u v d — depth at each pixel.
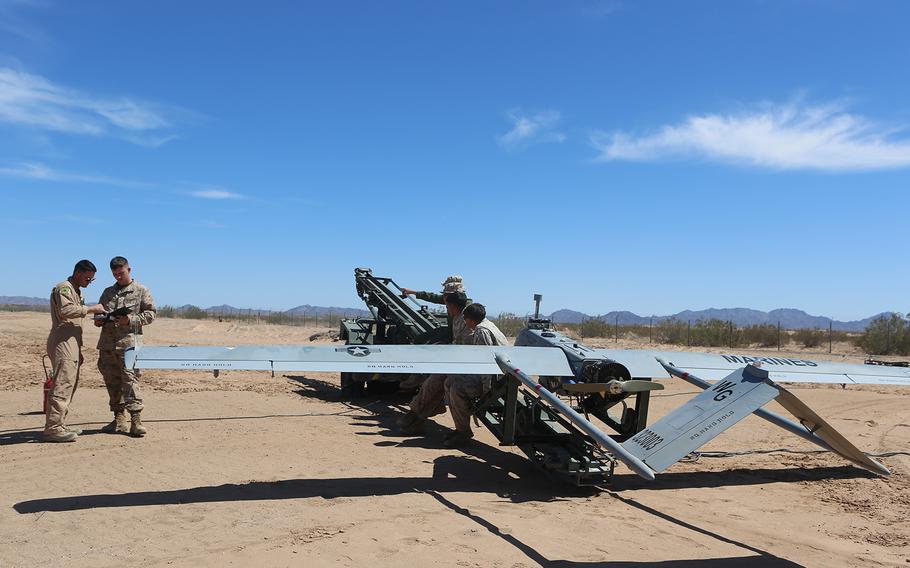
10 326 25.38
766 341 31.78
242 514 5.26
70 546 4.48
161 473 6.47
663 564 4.46
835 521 5.62
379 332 12.55
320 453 7.59
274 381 14.23
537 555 4.52
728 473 7.31
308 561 4.27
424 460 7.47
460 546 4.64
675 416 4.55
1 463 6.70
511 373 6.25
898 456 8.15
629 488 6.59
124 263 8.22
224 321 43.62
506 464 7.47
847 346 30.84
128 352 5.51
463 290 10.85
